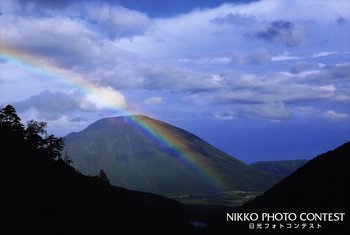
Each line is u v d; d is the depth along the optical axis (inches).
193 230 6230.3
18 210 3695.9
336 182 4475.9
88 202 5073.8
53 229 3804.1
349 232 3467.0
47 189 4480.8
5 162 4392.2
